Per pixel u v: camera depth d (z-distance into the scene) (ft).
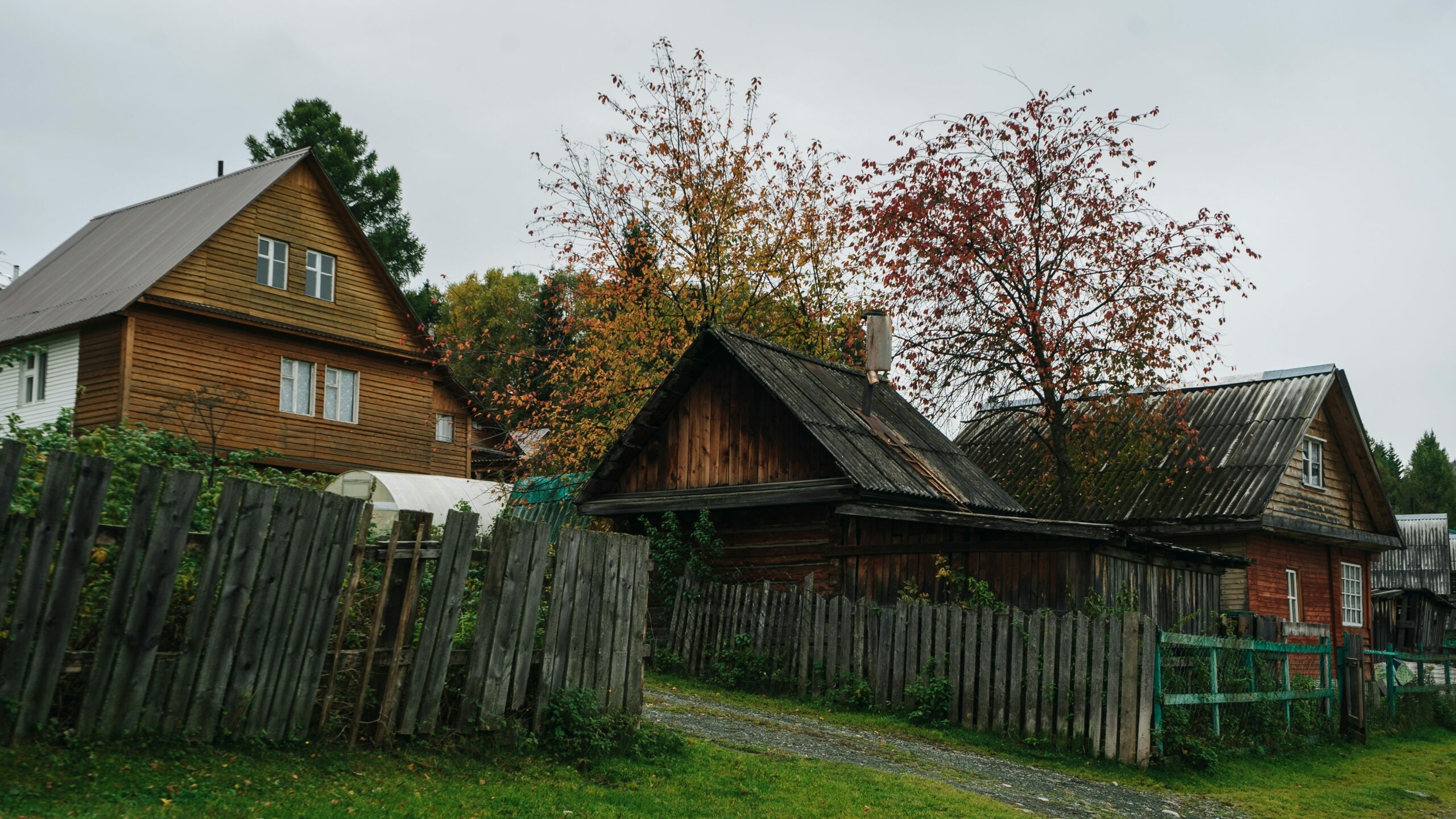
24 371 90.89
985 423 104.53
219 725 24.02
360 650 26.86
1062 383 79.51
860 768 35.81
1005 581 52.80
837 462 57.82
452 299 186.50
